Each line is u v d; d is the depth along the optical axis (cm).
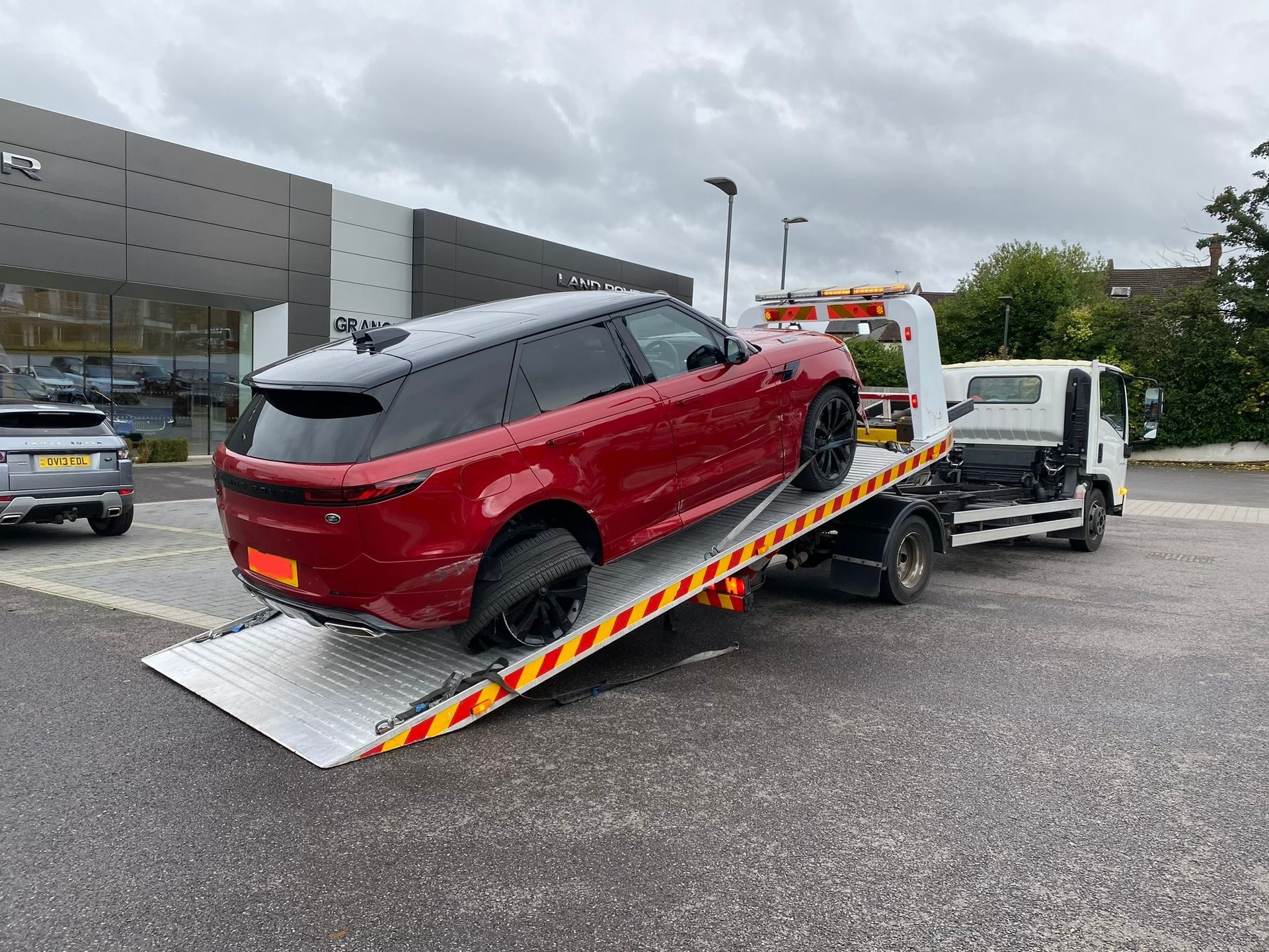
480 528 383
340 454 366
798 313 797
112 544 923
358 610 374
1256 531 1233
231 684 451
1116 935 255
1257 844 312
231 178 1950
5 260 1606
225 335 2075
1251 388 2734
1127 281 5688
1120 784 363
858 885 281
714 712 445
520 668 420
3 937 249
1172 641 597
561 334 438
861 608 695
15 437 820
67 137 1677
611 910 266
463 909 266
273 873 286
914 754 392
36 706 434
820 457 592
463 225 2430
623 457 445
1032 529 900
